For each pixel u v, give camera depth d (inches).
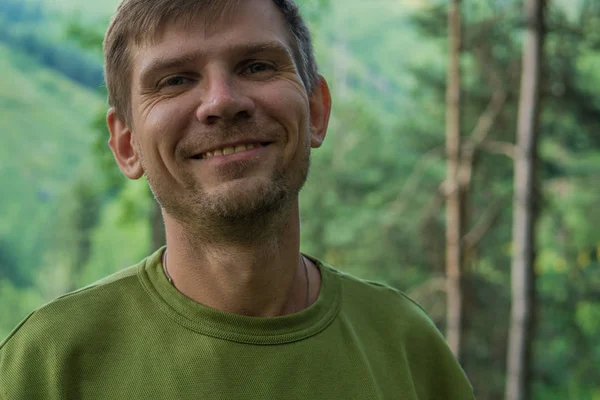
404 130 550.6
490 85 363.3
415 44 1646.2
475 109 402.0
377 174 617.6
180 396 55.9
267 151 55.7
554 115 367.6
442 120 515.2
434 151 399.9
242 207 54.4
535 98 258.4
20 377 56.2
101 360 57.7
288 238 60.5
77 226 1502.2
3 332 1759.4
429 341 71.2
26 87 2711.6
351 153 636.7
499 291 449.1
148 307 60.0
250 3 57.6
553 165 391.2
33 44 3009.4
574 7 288.7
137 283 61.6
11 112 2554.1
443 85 491.8
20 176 2257.6
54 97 2728.8
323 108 68.1
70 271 1517.0
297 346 59.7
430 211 396.5
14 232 2106.3
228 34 55.7
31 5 3184.1
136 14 57.1
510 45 331.0
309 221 614.9
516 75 330.6
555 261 432.5
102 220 1505.9
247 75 56.7
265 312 60.9
